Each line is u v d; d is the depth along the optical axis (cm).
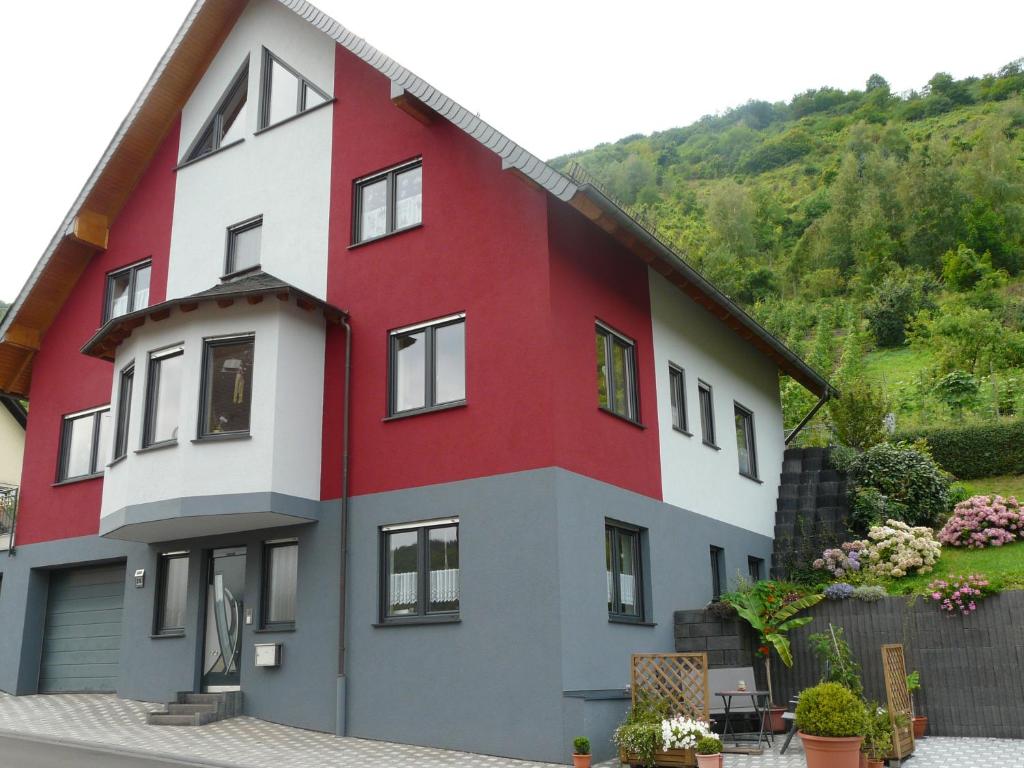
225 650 1363
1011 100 7662
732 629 1292
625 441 1308
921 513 1769
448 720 1115
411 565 1212
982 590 1196
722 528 1598
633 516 1284
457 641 1134
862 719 877
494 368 1195
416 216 1350
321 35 1541
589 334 1261
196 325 1299
